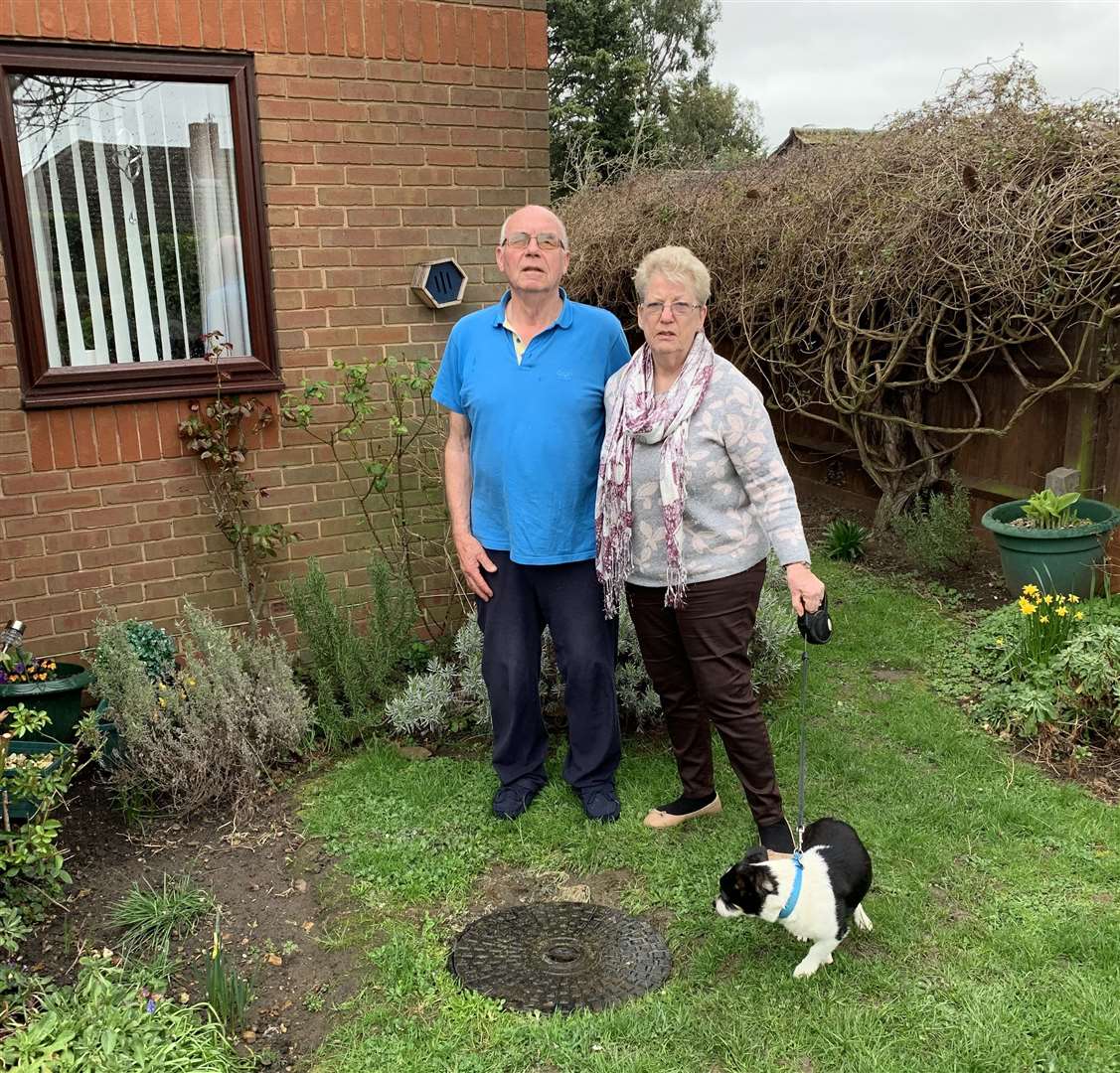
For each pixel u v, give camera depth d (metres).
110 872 3.23
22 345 3.94
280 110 4.25
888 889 2.90
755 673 4.38
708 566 2.84
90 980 2.41
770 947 2.67
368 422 4.69
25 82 3.88
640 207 9.22
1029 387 5.64
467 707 4.27
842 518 7.84
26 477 4.00
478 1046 2.37
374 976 2.66
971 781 3.61
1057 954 2.60
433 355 4.79
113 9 3.88
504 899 3.02
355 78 4.36
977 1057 2.22
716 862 3.09
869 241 6.08
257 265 4.34
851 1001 2.43
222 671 3.81
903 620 5.46
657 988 2.56
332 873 3.18
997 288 5.38
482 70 4.61
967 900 2.86
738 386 2.80
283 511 4.57
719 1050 2.31
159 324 4.32
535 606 3.44
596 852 3.20
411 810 3.52
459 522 3.45
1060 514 5.12
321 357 4.53
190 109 4.18
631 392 2.94
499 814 3.46
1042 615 4.27
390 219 4.56
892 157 6.00
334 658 4.23
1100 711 3.85
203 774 3.60
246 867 3.25
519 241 3.01
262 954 2.79
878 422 7.17
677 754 3.28
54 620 4.14
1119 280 4.85
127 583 4.27
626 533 2.99
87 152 4.05
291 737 3.82
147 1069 2.15
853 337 6.62
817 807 3.44
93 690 3.76
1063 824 3.27
